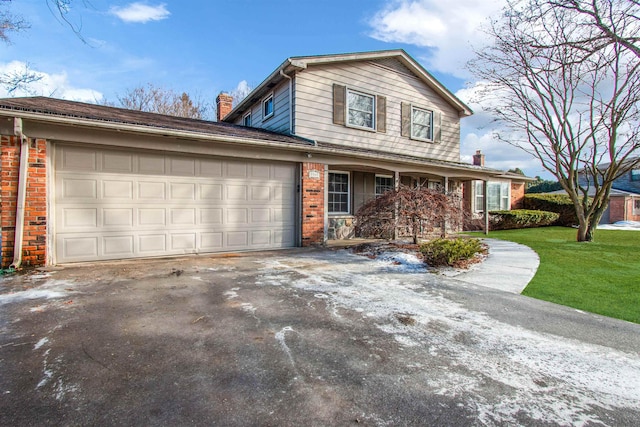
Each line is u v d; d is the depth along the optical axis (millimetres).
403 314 3729
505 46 9922
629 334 3264
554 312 3865
